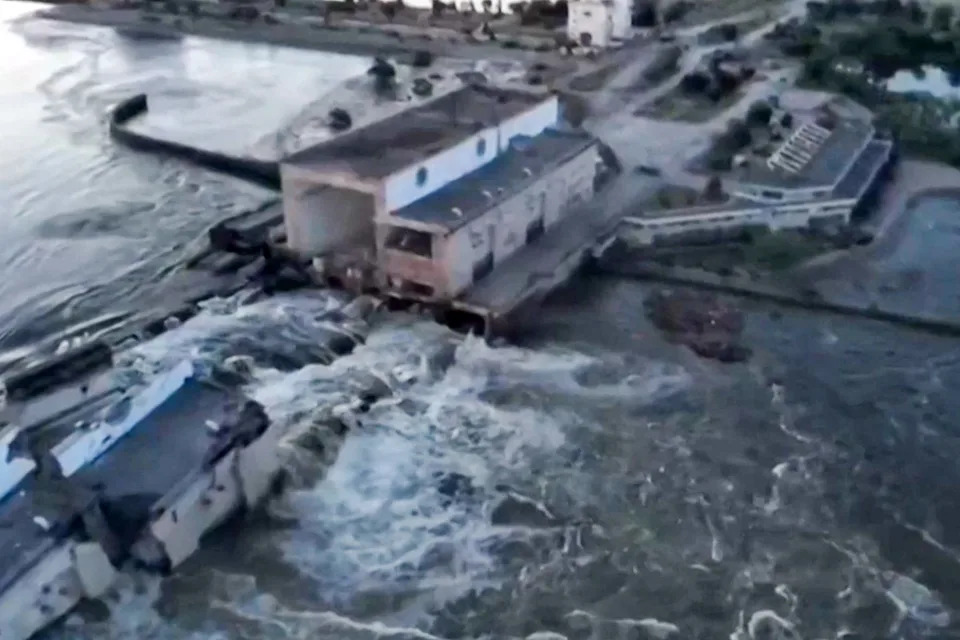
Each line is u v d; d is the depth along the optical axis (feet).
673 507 122.11
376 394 139.64
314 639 104.88
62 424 115.55
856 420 135.54
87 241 185.37
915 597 110.01
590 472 127.65
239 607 108.27
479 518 120.78
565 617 108.06
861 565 114.11
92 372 121.19
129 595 108.47
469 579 112.68
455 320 154.71
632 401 139.74
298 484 125.08
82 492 107.76
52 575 101.96
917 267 167.84
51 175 213.05
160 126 234.17
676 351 149.59
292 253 165.89
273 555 114.93
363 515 120.88
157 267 175.11
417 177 156.66
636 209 179.52
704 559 114.93
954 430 133.69
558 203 174.81
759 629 106.52
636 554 115.75
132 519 107.65
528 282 158.10
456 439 132.87
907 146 209.87
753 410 137.69
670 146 205.98
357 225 172.04
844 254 171.53
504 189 161.58
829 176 185.26
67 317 160.15
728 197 182.39
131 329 151.84
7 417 113.70
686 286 165.17
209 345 147.33
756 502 122.72
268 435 121.49
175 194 204.03
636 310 159.43
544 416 137.08
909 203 188.34
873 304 157.38
